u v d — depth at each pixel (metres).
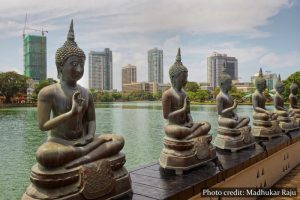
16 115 43.91
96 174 4.67
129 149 17.31
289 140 10.76
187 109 7.23
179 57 7.27
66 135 4.91
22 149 18.02
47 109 4.83
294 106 14.67
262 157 8.65
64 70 4.98
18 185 11.05
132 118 37.97
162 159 6.96
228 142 8.78
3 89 70.81
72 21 5.13
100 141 4.93
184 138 6.77
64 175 4.37
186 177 6.42
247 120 9.40
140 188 5.74
